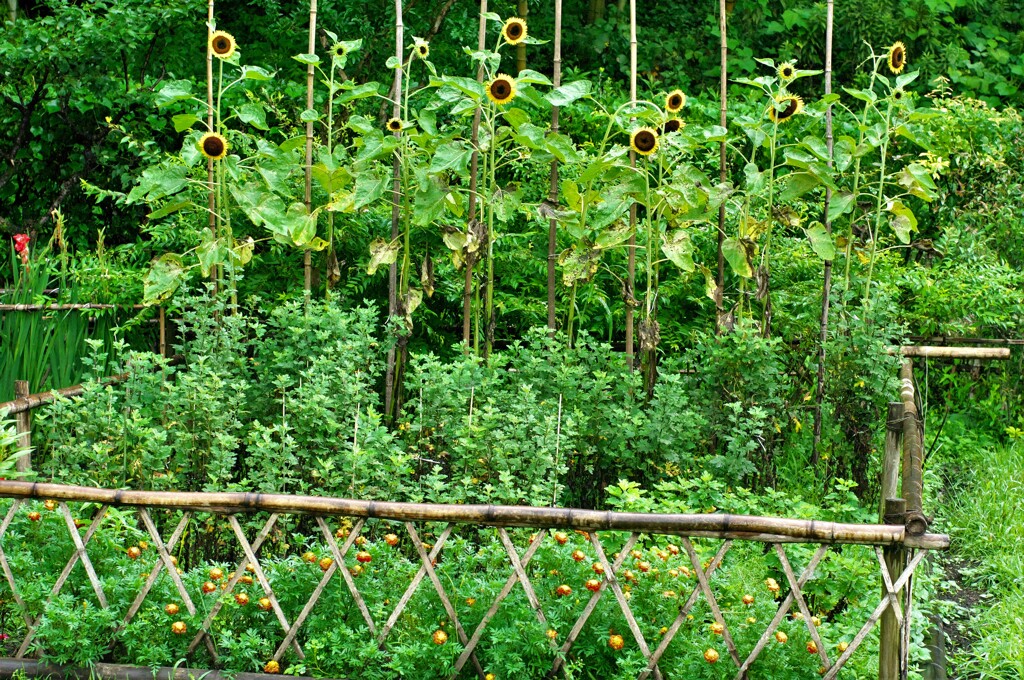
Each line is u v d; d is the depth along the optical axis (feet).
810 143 15.78
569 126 24.29
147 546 11.59
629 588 10.50
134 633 10.18
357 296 18.83
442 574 10.69
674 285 19.79
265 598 10.28
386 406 15.51
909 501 9.36
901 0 32.96
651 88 27.32
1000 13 35.04
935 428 18.98
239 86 23.26
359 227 17.92
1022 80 33.06
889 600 9.18
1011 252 21.85
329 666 10.14
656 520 9.43
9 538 10.97
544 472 12.39
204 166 18.88
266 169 15.92
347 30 24.22
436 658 9.92
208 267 15.39
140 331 18.35
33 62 22.74
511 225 20.70
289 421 13.66
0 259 22.61
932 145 22.24
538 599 10.21
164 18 23.36
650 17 33.76
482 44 15.67
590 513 9.52
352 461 11.52
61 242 18.37
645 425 13.88
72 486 9.98
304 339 14.42
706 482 11.83
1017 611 12.48
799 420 15.42
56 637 9.98
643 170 15.53
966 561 14.67
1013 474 16.81
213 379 13.15
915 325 19.54
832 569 11.39
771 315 16.67
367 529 12.04
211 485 12.19
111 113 23.70
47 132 23.91
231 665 10.15
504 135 15.88
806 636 10.12
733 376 14.52
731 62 32.40
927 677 10.96
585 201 15.75
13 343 15.05
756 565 11.48
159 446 12.00
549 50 31.94
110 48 22.67
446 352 18.94
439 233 18.13
